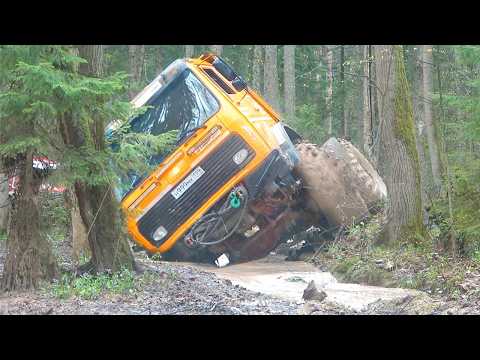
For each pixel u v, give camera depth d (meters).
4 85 9.45
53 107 9.26
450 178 13.59
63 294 9.46
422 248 13.62
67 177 9.91
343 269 14.12
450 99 13.49
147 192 15.22
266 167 15.34
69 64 9.70
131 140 11.35
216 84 15.65
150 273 11.16
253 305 9.90
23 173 9.84
